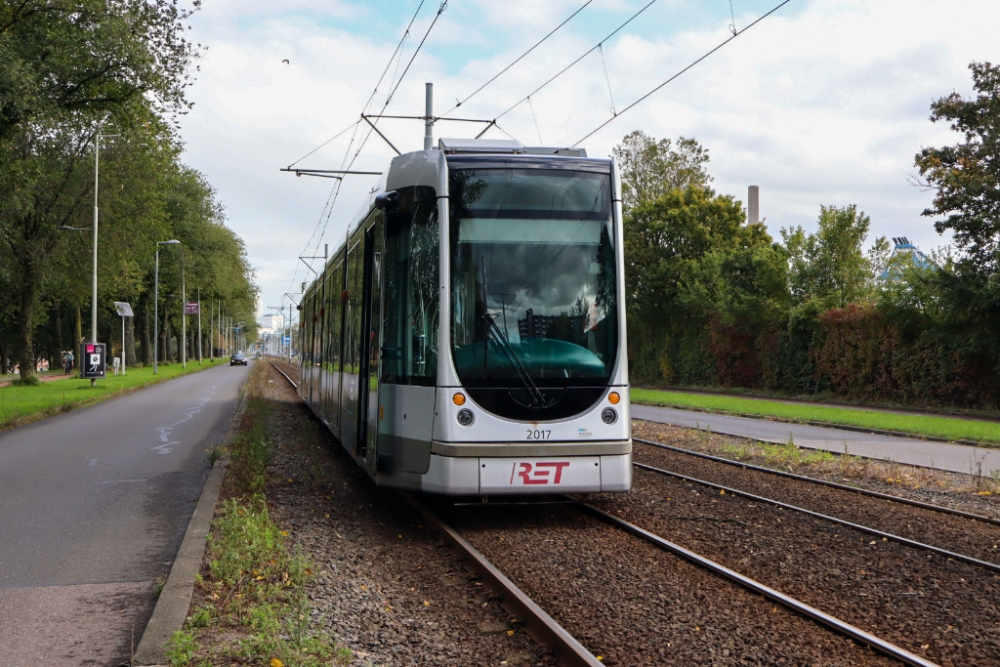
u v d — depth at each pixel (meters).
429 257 8.85
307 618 5.29
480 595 6.46
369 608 5.98
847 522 8.91
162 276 65.19
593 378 8.77
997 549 8.00
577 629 5.57
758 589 6.37
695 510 9.70
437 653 5.19
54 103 23.33
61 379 48.72
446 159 8.97
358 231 11.83
